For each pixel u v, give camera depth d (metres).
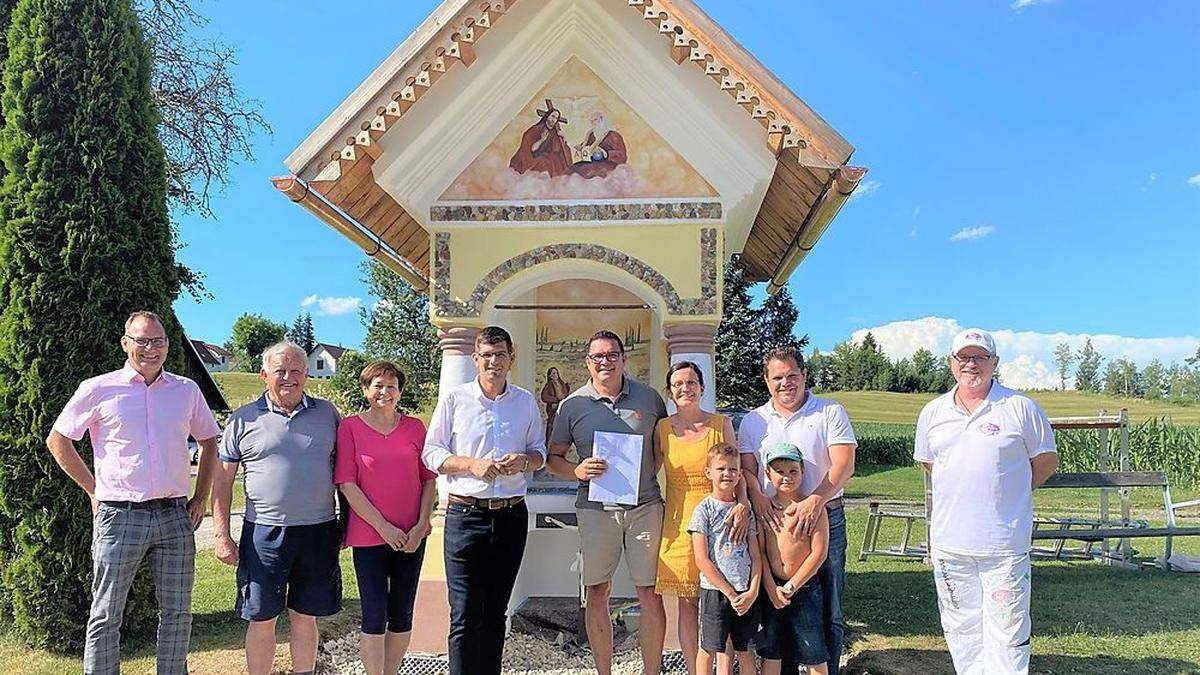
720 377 24.48
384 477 4.98
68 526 6.45
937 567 4.82
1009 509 4.63
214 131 16.52
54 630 6.49
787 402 4.98
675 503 5.01
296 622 4.96
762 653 4.76
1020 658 4.56
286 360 4.89
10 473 6.38
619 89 6.30
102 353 6.52
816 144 5.70
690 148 6.25
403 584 5.07
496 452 4.99
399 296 31.11
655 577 5.07
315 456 4.91
